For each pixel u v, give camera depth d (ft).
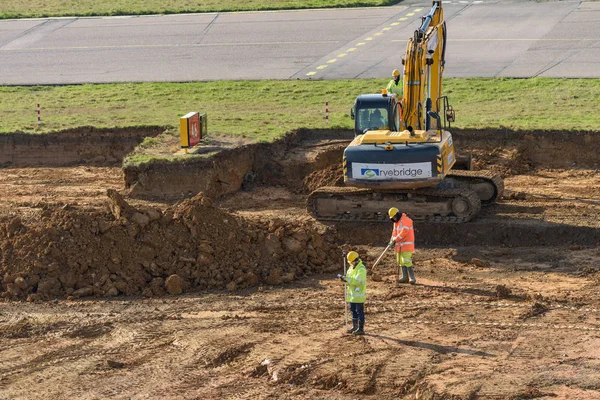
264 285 98.02
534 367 72.33
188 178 127.44
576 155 138.21
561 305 86.69
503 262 101.55
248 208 124.47
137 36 231.91
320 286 96.84
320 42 213.66
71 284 97.04
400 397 70.08
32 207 122.72
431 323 83.61
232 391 72.13
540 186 127.75
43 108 174.91
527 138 140.05
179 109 169.78
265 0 261.85
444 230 110.32
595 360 73.26
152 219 101.50
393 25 223.92
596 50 190.70
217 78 191.62
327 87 179.22
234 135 142.61
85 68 206.39
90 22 250.57
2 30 247.09
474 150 140.87
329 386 72.43
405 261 94.48
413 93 108.17
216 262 99.66
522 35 206.39
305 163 135.54
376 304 89.25
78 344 82.89
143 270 98.68
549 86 170.60
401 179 106.52
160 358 79.15
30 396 72.23
